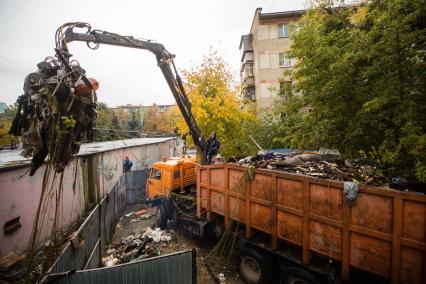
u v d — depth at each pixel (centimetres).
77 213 824
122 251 694
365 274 353
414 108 489
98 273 348
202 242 736
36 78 309
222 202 582
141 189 1308
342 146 698
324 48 642
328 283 386
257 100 2070
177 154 3139
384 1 566
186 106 693
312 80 698
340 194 363
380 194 320
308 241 408
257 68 2019
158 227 847
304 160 531
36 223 282
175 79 668
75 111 299
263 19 1953
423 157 427
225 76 1409
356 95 623
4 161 645
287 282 443
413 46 516
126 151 1505
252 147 1300
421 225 287
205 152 743
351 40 629
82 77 303
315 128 728
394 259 309
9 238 539
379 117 575
